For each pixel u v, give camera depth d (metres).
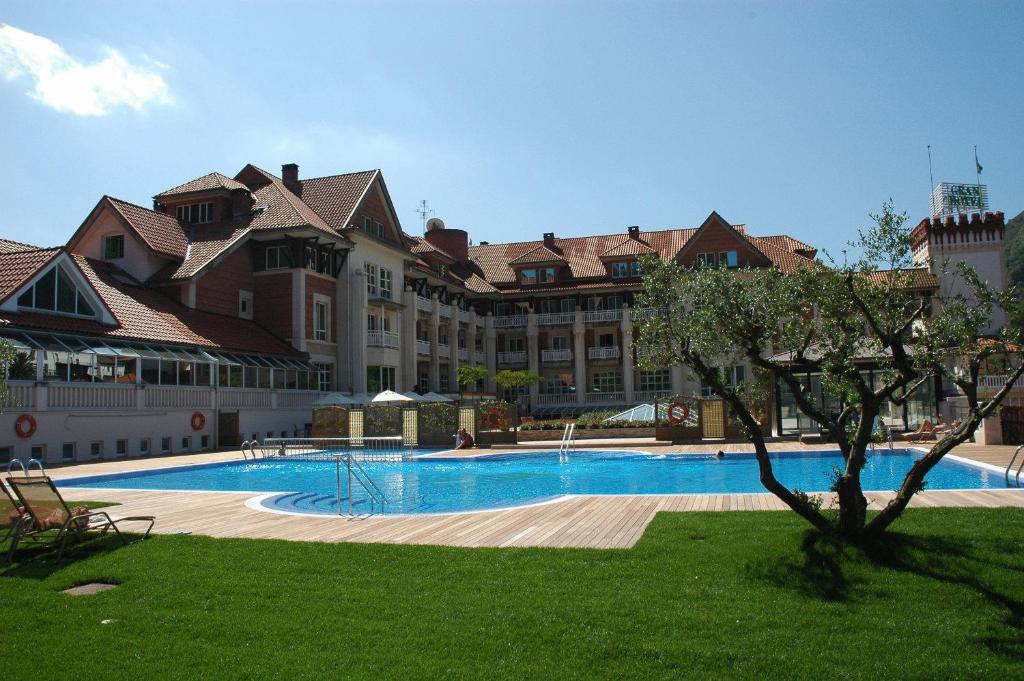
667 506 13.39
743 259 57.19
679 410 32.34
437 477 24.78
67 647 6.80
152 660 6.48
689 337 9.83
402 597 7.98
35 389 26.84
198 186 46.41
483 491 20.91
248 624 7.27
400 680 5.95
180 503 15.70
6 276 29.03
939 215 59.38
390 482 23.58
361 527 12.34
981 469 19.41
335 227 47.28
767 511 12.13
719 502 13.66
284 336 43.94
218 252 41.28
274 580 8.78
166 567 9.53
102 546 10.93
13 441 25.94
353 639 6.81
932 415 31.28
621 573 8.63
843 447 9.70
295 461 29.86
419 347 55.91
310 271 44.94
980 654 6.29
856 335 9.45
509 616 7.26
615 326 63.62
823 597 7.64
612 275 63.75
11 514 10.67
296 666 6.26
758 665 6.11
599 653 6.37
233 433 36.59
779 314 9.38
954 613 7.18
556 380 65.88
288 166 52.28
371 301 49.19
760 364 9.75
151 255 40.25
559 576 8.59
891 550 8.96
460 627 7.03
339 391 46.84
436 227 71.88
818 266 9.45
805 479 21.98
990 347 8.80
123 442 30.69
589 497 15.06
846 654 6.29
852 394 10.09
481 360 66.62
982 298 8.77
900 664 6.11
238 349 38.53
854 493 9.38
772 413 32.34
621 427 34.97
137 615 7.63
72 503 15.63
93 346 29.86
